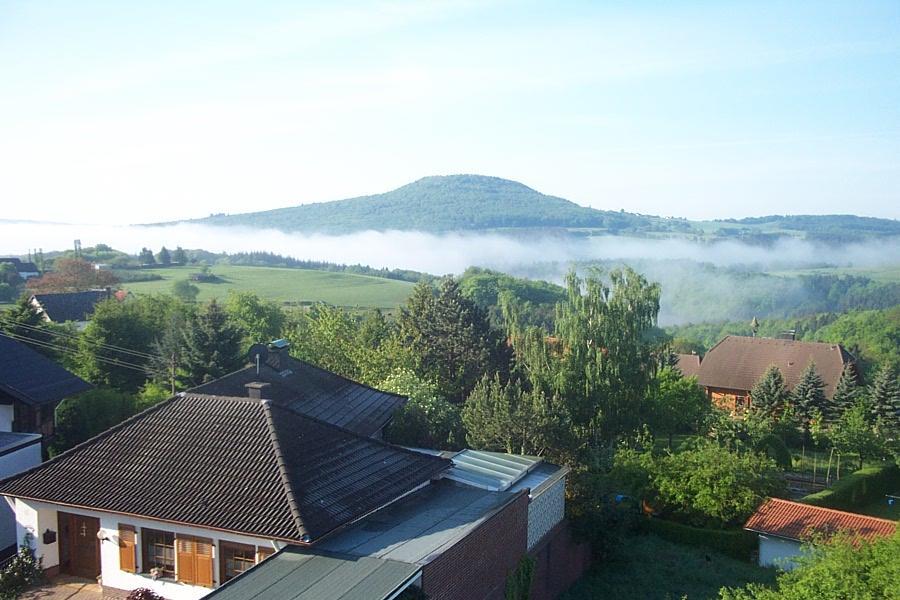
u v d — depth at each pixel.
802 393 63.00
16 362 36.78
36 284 110.38
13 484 21.83
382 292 148.00
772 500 34.69
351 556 18.66
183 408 24.11
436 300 65.06
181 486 20.66
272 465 20.92
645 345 50.06
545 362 49.44
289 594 16.55
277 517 18.92
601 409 47.28
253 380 33.97
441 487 25.34
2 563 23.88
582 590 29.42
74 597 20.86
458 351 59.91
